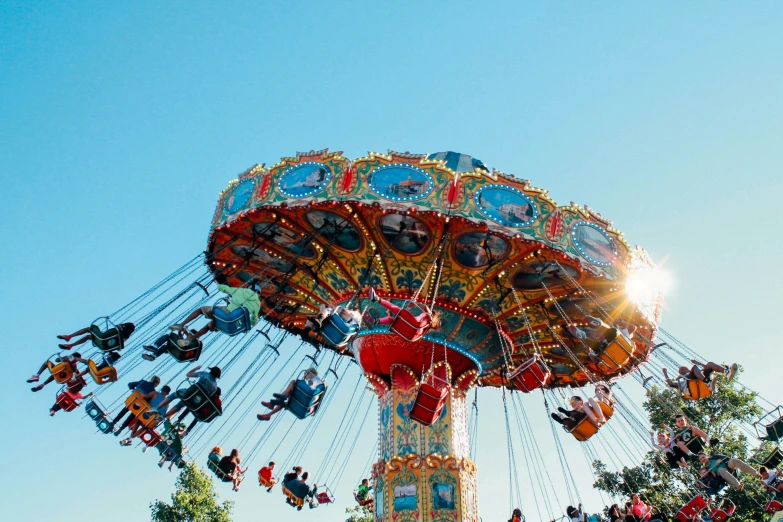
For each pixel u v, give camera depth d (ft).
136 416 50.03
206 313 47.42
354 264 54.54
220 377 48.29
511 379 48.93
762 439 51.42
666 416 79.30
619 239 51.88
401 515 50.11
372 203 47.26
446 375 53.93
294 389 48.03
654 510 67.77
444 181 47.88
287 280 58.03
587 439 48.93
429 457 51.49
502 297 54.39
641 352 61.72
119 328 47.14
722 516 51.21
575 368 65.26
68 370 48.88
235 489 57.67
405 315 44.73
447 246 50.90
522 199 48.78
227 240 55.83
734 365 52.75
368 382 57.72
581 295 54.65
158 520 95.04
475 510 52.65
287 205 48.85
